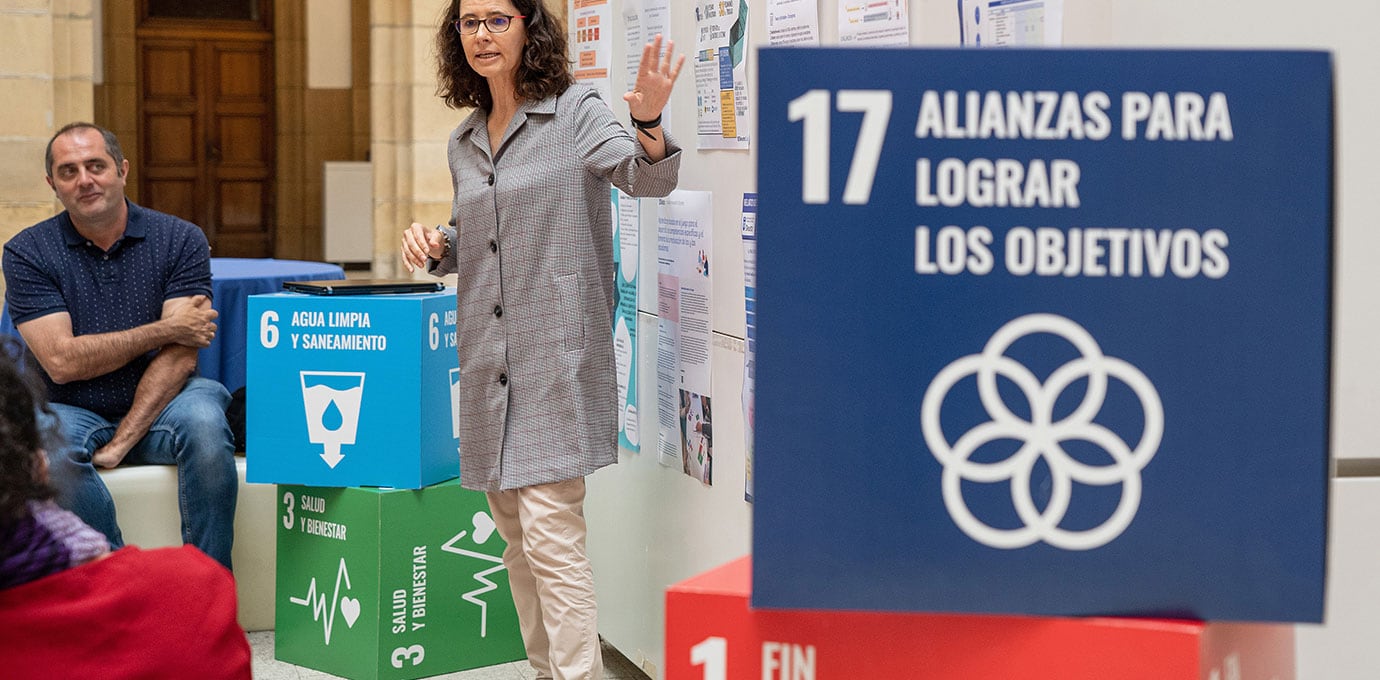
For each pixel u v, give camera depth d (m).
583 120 2.74
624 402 3.29
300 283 3.52
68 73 7.25
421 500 3.44
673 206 2.90
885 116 1.03
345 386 3.41
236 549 3.90
